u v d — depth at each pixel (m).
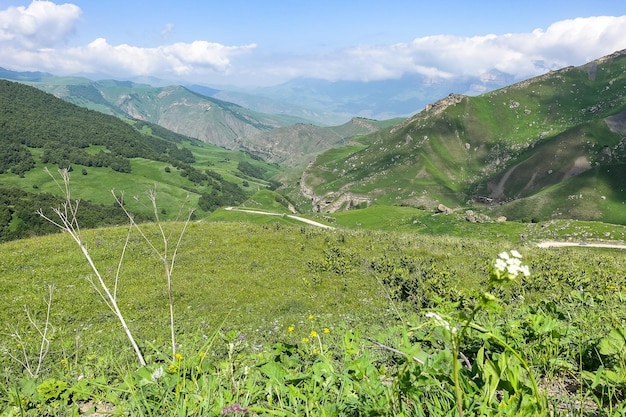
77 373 5.91
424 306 15.16
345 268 23.59
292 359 4.18
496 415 2.25
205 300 19.77
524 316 5.35
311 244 29.36
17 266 23.64
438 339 3.44
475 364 2.87
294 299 19.55
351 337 4.00
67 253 25.83
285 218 131.75
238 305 19.34
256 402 3.13
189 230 31.39
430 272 20.44
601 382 2.90
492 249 27.58
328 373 3.11
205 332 14.01
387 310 15.34
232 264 25.39
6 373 7.12
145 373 3.47
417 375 2.69
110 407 4.32
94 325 16.41
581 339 4.11
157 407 2.99
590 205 196.88
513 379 2.42
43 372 7.04
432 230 107.75
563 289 16.27
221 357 7.86
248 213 144.00
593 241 82.94
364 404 2.61
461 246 28.52
